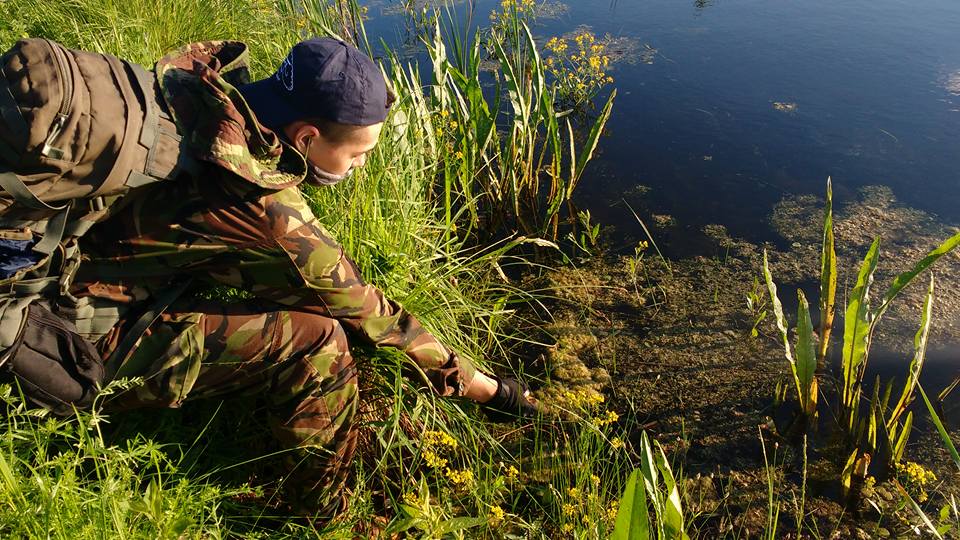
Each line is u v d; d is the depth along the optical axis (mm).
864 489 2434
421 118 3469
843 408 2682
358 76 1732
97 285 1685
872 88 5035
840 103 4863
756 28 6117
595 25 6281
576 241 3740
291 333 1814
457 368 2201
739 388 2881
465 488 2293
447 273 2889
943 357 2992
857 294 2463
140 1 3822
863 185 4090
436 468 2270
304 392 1833
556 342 3139
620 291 3432
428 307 2650
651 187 4137
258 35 4105
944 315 3207
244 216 1664
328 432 1875
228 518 1935
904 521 2342
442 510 2066
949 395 2811
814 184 4117
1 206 1417
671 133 4621
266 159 1665
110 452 1564
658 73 5371
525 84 4211
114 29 3270
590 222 3895
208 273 1777
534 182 3857
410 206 2988
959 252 3570
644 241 3639
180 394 1723
